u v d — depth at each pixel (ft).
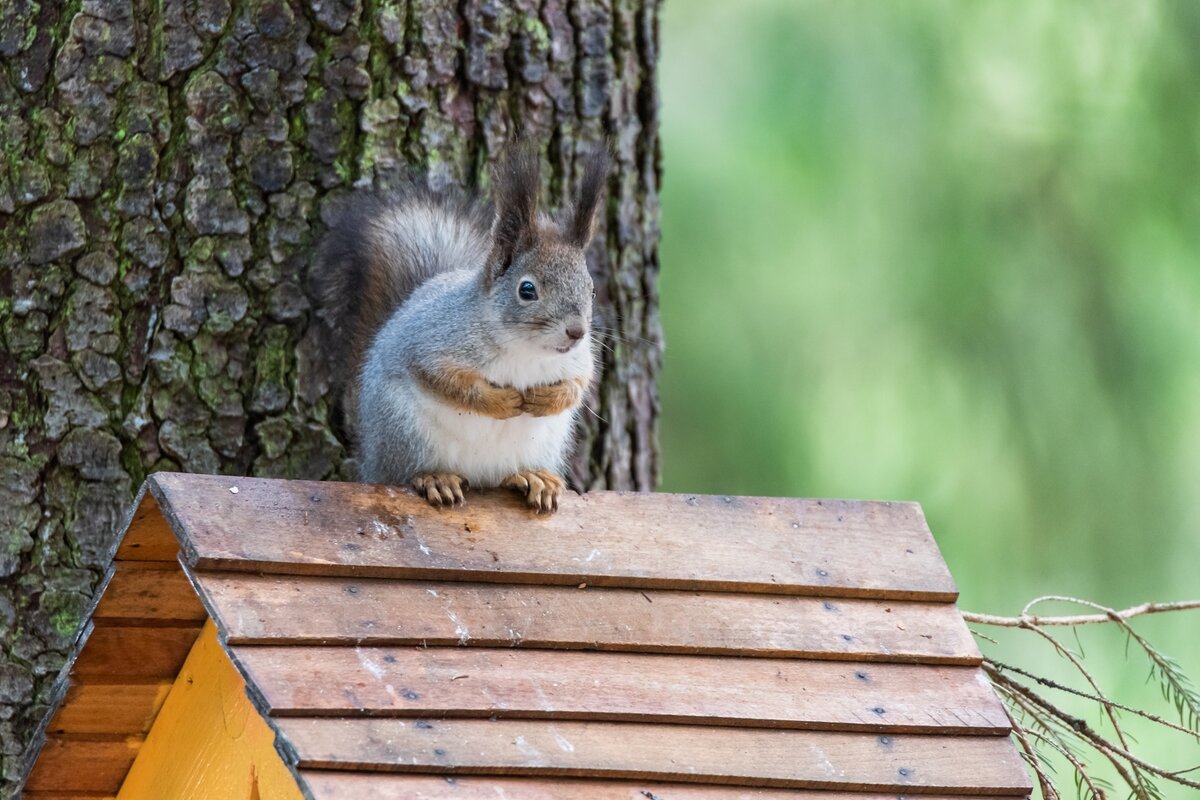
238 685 27.81
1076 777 32.07
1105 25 55.36
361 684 25.39
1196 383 54.29
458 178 35.91
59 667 32.78
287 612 26.13
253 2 34.09
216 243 33.78
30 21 33.19
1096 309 54.60
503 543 28.68
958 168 55.98
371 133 34.94
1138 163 54.65
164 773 30.22
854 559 30.32
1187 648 53.26
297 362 34.30
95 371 33.17
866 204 56.65
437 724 25.30
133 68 33.55
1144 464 54.08
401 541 27.99
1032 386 54.49
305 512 27.73
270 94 34.17
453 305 32.63
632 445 38.60
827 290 56.85
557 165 36.94
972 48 56.39
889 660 28.81
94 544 32.96
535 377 32.50
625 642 27.71
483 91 36.06
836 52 57.67
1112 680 52.85
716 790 26.05
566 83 36.99
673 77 59.82
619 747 26.00
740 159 58.13
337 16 34.60
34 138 33.17
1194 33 55.01
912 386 55.47
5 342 33.01
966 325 55.26
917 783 26.84
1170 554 53.72
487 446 32.53
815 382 56.65
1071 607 53.67
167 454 33.40
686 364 57.26
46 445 32.96
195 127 33.71
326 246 34.40
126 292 33.40
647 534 29.68
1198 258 54.24
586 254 37.58
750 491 56.49
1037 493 54.03
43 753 30.83
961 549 53.83
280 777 26.37
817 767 26.66
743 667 28.02
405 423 32.45
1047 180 55.21
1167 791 49.80
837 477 55.52
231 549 26.50
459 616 27.14
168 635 29.25
